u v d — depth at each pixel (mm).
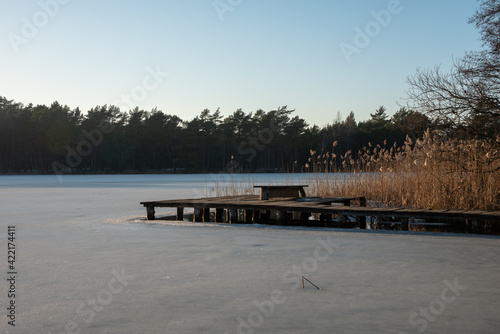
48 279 5543
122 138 74062
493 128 12336
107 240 8508
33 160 78875
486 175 11695
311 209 10227
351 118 78562
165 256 6906
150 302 4555
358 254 6930
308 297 4672
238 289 4996
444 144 12727
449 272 5723
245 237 8781
